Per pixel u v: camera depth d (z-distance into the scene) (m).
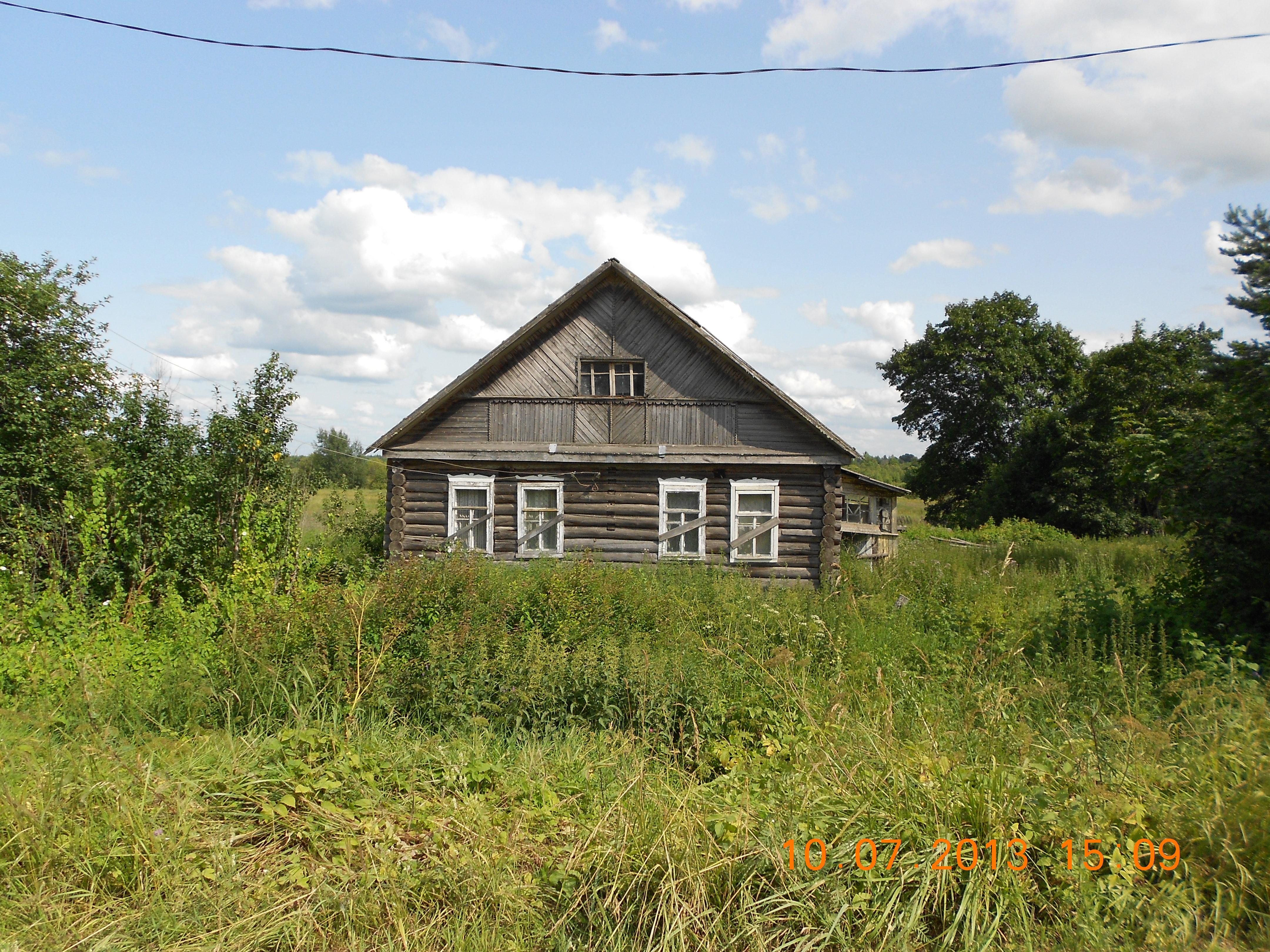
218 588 10.46
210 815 4.46
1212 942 3.54
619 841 4.00
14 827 4.05
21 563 10.35
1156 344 31.34
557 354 16.08
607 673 6.75
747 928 3.50
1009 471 34.34
